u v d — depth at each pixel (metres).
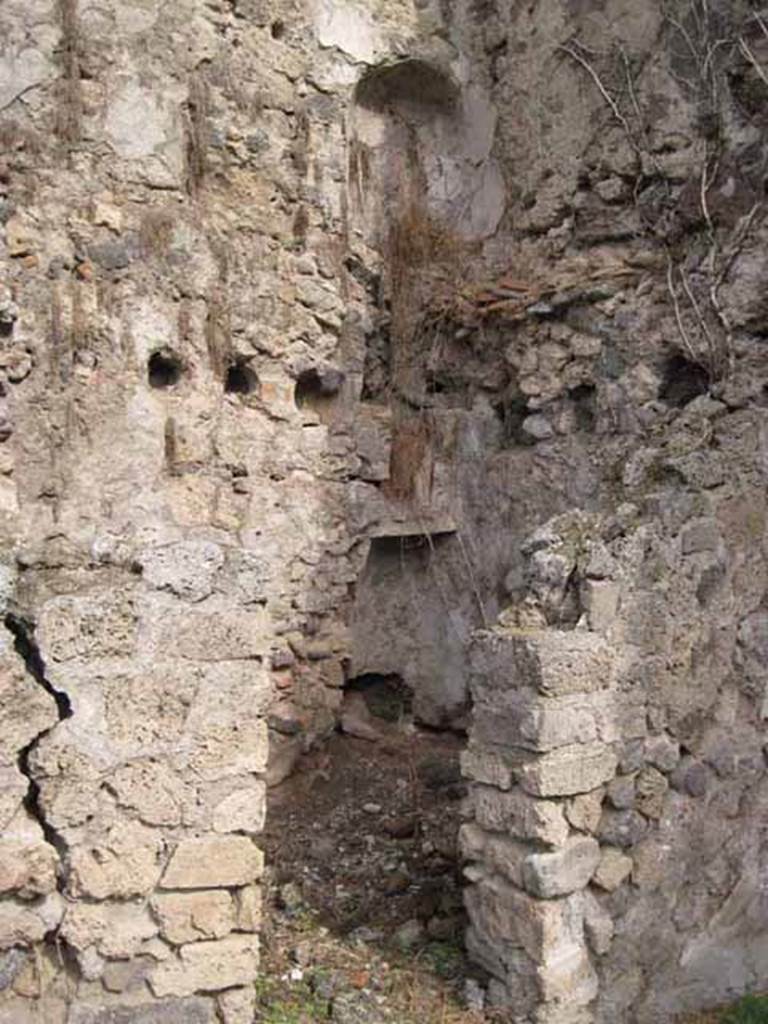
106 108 6.03
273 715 6.46
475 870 4.32
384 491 6.98
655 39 6.59
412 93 7.35
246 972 3.66
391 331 7.14
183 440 6.18
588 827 4.19
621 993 4.29
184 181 6.24
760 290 5.94
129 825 3.55
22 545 5.69
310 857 5.49
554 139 7.07
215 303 6.31
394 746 6.86
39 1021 3.46
